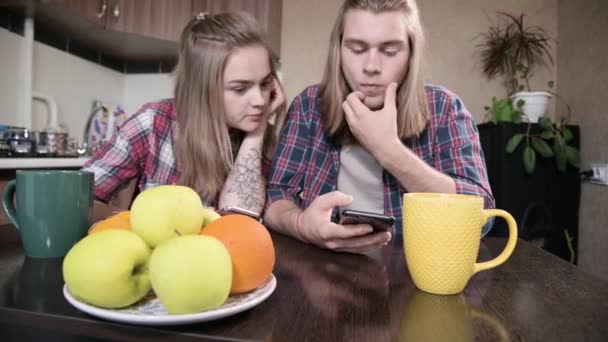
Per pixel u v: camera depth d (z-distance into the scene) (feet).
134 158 3.30
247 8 6.96
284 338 1.01
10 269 1.49
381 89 2.81
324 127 3.36
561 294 1.41
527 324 1.14
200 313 1.00
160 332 1.00
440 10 7.97
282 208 2.68
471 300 1.34
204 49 3.04
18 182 1.62
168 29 6.27
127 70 7.66
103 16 5.57
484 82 7.88
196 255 0.98
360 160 3.41
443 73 7.99
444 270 1.36
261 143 3.42
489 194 2.73
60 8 4.86
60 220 1.64
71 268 1.03
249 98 3.13
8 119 5.15
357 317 1.16
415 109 3.03
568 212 6.40
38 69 5.68
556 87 7.57
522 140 6.19
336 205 2.06
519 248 2.17
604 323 1.15
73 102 6.39
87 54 6.70
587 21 6.56
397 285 1.49
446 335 1.05
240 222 1.20
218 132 3.15
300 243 2.23
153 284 0.99
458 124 3.14
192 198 1.24
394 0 2.71
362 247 1.94
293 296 1.32
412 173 2.61
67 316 1.05
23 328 1.14
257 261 1.16
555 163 6.31
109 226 1.30
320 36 8.43
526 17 7.75
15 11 5.07
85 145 6.18
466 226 1.34
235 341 0.97
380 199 3.44
